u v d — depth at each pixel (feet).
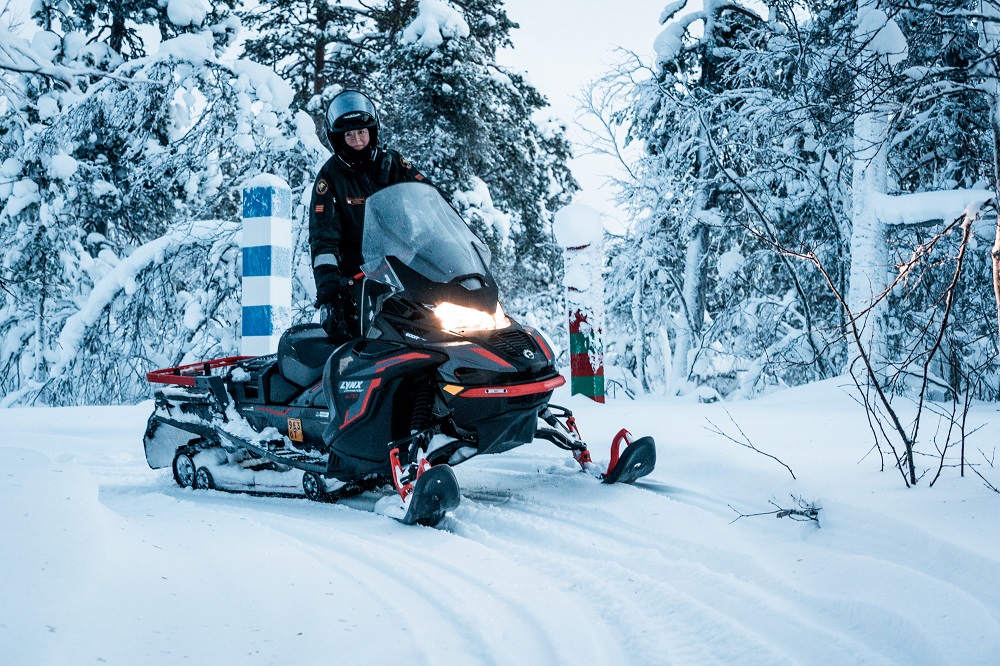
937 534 10.14
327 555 11.02
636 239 41.14
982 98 30.94
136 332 41.32
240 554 10.46
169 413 18.11
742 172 39.22
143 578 8.71
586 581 9.91
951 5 24.35
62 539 8.89
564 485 15.37
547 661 7.66
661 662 7.73
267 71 41.50
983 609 8.22
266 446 16.39
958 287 31.19
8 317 49.67
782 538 11.41
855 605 8.71
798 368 39.78
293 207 40.98
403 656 7.54
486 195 58.59
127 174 55.77
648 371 44.09
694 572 10.11
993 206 14.48
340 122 16.02
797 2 35.70
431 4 59.21
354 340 14.89
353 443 14.55
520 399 13.92
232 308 41.11
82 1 64.54
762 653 7.82
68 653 6.61
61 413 26.45
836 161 37.04
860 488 12.57
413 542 11.96
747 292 40.75
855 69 22.39
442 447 13.66
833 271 38.29
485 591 9.62
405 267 14.25
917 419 12.69
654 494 14.19
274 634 7.85
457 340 13.70
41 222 48.85
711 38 42.60
